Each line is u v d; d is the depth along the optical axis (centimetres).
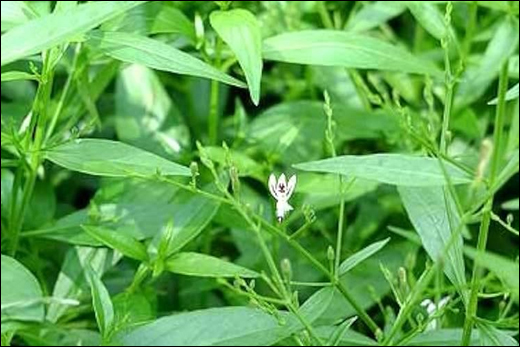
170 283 78
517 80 83
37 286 61
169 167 65
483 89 83
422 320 66
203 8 80
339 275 66
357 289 77
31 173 72
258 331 62
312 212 66
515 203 76
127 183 75
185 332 62
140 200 75
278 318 62
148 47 65
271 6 82
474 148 84
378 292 77
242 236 79
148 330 62
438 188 67
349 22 82
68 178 84
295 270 78
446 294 76
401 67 71
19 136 71
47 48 62
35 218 76
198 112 86
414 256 76
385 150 84
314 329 65
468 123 83
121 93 81
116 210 72
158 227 72
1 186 76
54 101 78
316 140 81
